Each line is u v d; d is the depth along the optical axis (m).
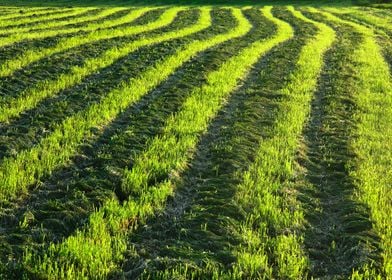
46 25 34.91
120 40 27.81
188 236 8.87
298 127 14.77
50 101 16.58
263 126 14.90
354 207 10.05
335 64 24.02
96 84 18.44
